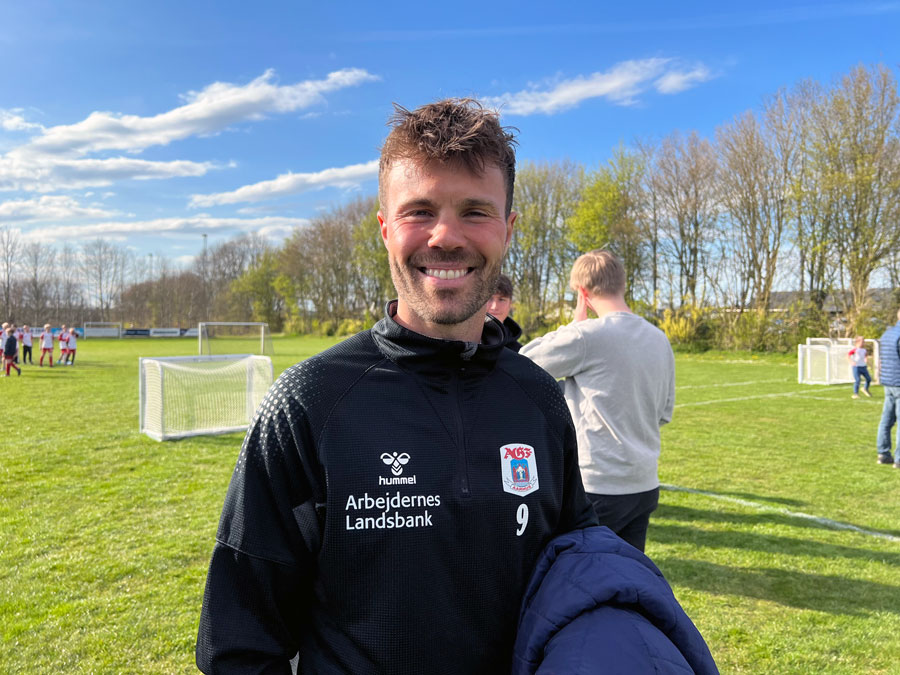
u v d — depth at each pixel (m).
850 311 23.81
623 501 2.46
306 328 61.28
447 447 1.10
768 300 28.03
